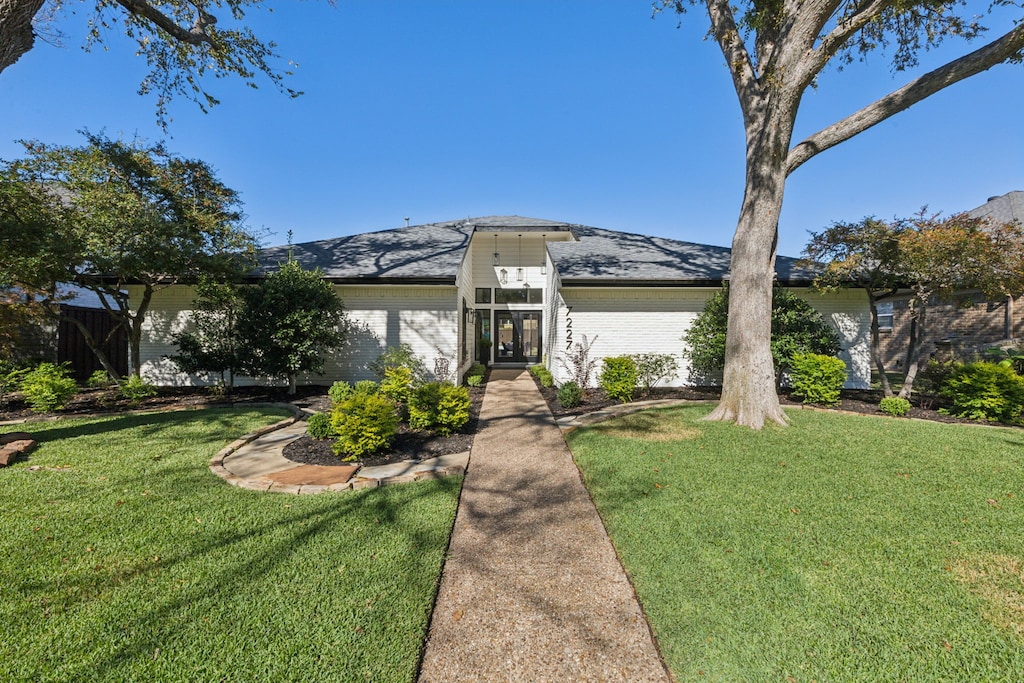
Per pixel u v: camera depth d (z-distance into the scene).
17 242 7.05
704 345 10.65
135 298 11.10
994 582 2.77
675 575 2.88
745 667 2.10
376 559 3.05
